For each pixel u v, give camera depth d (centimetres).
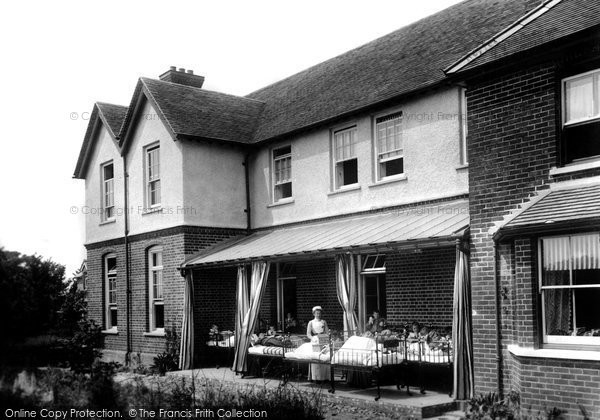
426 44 1823
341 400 1295
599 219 955
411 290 1593
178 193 2067
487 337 1205
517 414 1050
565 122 1127
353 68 2081
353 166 1847
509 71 1200
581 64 1104
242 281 1752
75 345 1004
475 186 1247
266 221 2130
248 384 1477
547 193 1121
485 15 1734
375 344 1318
